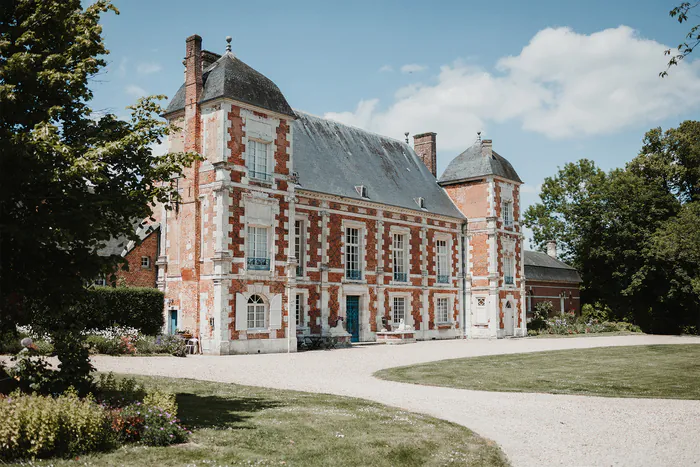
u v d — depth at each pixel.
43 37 10.12
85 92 10.36
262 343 25.02
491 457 8.66
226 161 24.41
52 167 9.05
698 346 30.36
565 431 10.37
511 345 31.45
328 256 30.30
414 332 33.47
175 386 13.50
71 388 9.13
